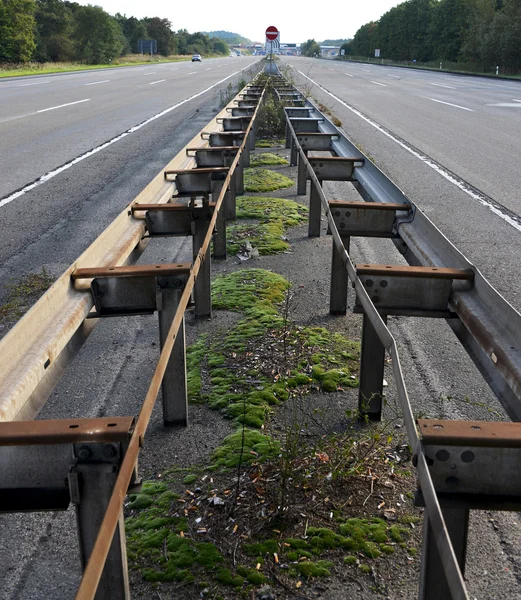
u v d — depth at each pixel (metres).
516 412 2.61
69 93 30.50
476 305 3.21
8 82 40.50
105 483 2.04
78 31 88.19
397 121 19.94
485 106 25.69
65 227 8.13
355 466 3.29
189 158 8.02
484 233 7.97
